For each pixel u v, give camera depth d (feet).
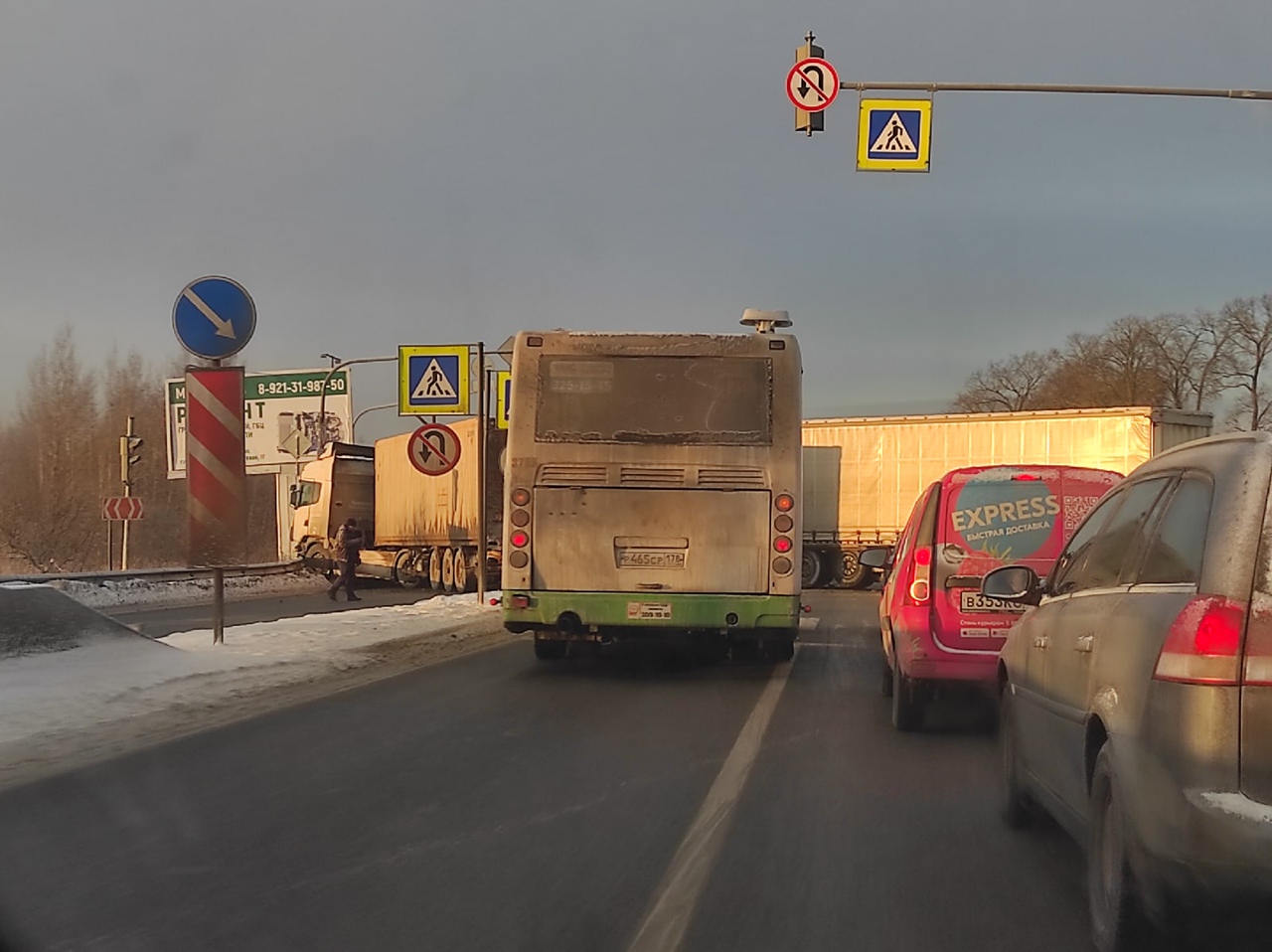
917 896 17.43
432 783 24.52
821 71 42.37
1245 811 11.98
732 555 39.11
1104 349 233.76
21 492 154.30
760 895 17.42
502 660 46.47
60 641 37.37
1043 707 18.42
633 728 31.17
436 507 99.25
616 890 17.58
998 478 30.50
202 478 42.04
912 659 29.66
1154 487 16.16
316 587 112.98
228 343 41.01
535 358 39.86
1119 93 43.47
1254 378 207.62
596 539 39.29
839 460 106.52
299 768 25.88
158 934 15.74
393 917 16.38
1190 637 12.69
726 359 39.63
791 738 29.94
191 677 37.86
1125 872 13.55
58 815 21.81
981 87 42.88
